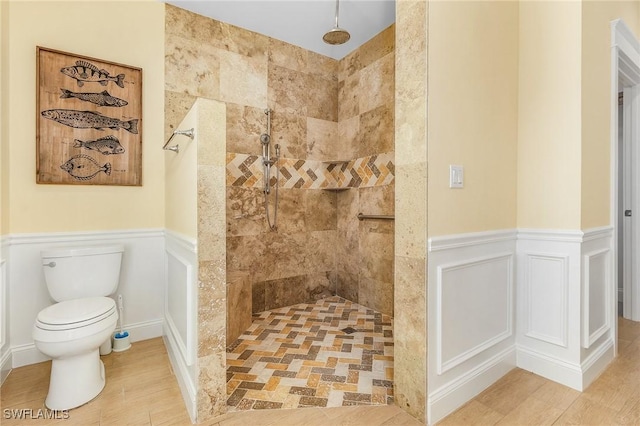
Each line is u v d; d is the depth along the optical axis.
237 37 2.91
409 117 1.56
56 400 1.59
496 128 1.86
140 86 2.42
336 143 3.55
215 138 1.55
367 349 2.25
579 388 1.73
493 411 1.57
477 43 1.74
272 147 3.14
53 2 2.13
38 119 2.07
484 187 1.79
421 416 1.50
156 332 2.51
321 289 3.48
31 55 2.06
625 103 2.65
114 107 2.33
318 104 3.44
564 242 1.80
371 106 3.13
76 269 2.01
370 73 3.14
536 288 1.92
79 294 2.02
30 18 2.06
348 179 3.41
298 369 1.98
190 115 1.65
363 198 3.23
